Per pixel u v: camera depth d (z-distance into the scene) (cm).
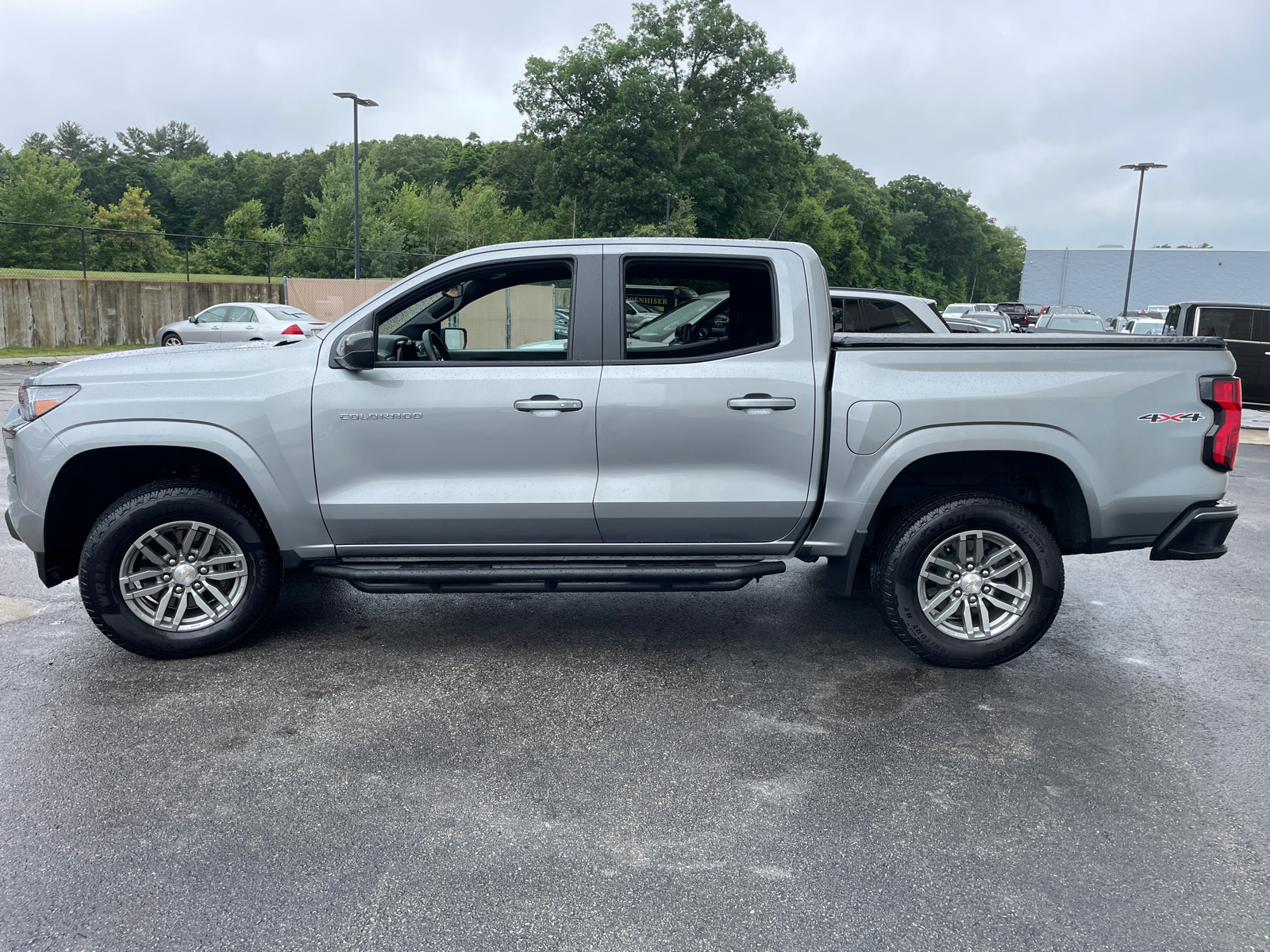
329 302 2770
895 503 423
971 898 249
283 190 9681
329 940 229
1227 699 389
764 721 361
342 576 404
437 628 467
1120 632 479
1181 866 265
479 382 393
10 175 4369
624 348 399
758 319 417
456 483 398
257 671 405
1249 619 504
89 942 227
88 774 311
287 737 341
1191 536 410
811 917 240
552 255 403
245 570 413
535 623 476
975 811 295
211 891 248
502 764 322
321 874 256
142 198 5997
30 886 249
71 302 2492
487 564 410
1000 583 415
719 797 302
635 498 396
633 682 398
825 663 424
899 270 11450
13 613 479
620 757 329
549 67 6153
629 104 5844
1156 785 314
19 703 368
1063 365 399
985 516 399
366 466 397
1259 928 237
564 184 6141
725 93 6288
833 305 774
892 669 419
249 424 390
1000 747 340
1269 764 330
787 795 304
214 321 2252
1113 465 401
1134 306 5916
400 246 3778
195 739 339
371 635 454
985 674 415
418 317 432
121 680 393
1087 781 315
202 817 286
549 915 240
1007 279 14325
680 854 269
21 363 2028
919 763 327
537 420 394
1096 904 247
